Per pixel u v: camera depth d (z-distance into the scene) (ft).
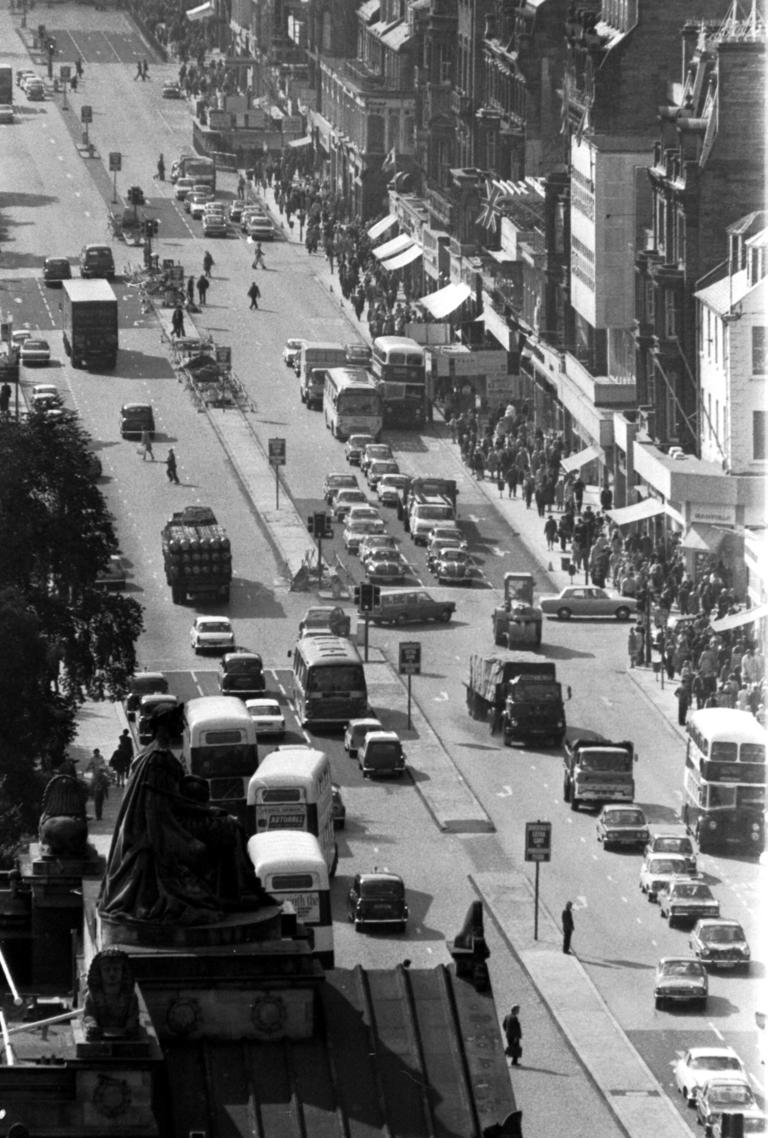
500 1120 238.68
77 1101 226.38
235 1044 239.50
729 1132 410.72
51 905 264.93
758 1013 545.03
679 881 640.58
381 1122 236.63
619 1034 568.41
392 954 618.44
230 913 242.17
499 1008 584.40
